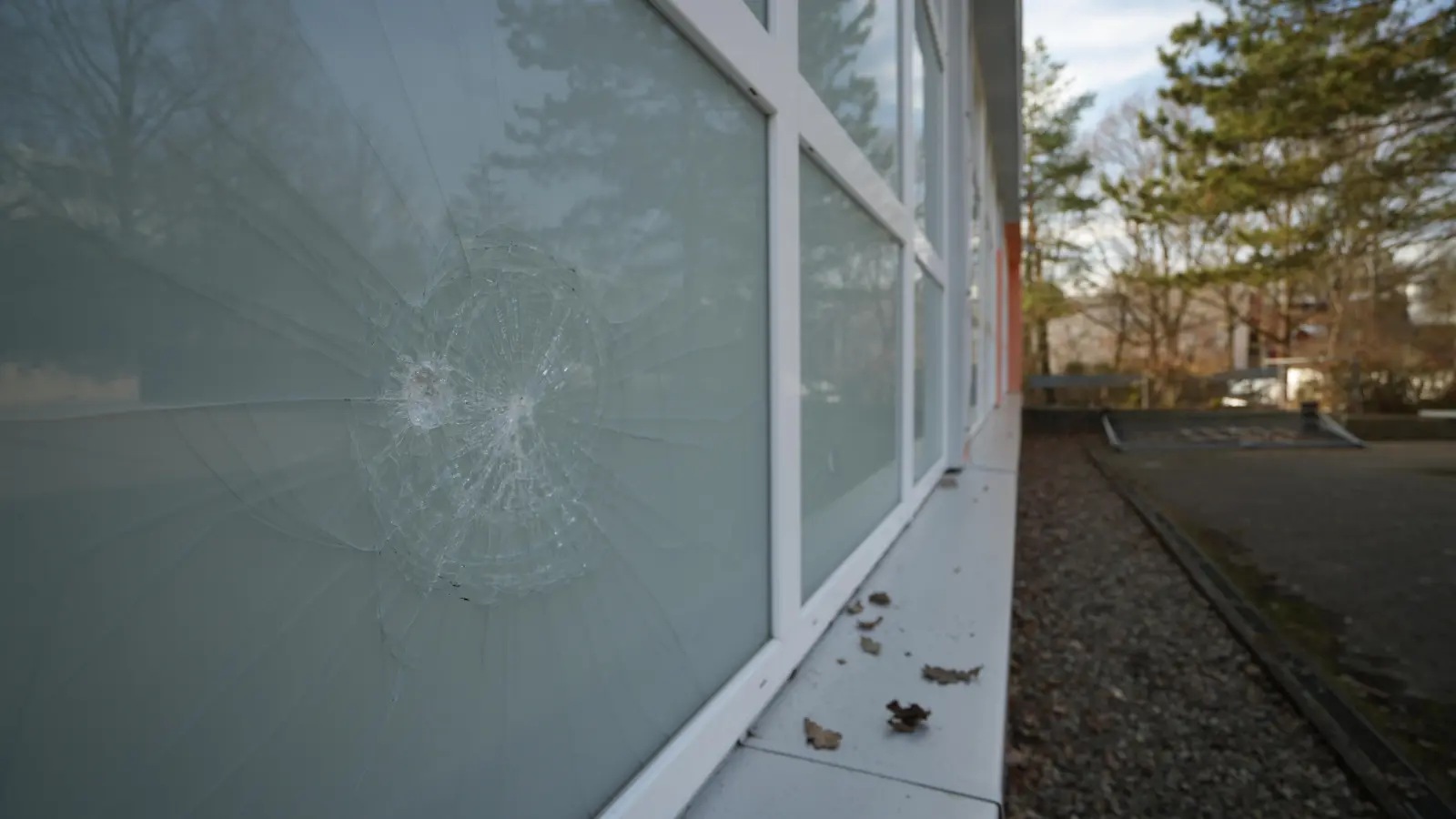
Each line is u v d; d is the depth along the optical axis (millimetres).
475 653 885
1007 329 18672
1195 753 2436
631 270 1205
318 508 678
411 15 773
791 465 1927
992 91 9852
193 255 575
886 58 3072
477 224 866
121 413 531
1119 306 24969
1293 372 17688
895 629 2352
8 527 475
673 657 1393
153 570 552
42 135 492
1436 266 15891
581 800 1106
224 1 597
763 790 1462
